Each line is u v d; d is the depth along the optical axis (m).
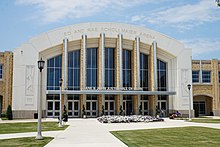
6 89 49.97
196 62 56.25
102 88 50.22
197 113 53.00
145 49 54.22
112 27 52.19
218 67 56.91
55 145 16.00
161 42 53.75
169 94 52.31
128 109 52.56
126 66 53.34
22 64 48.69
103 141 17.72
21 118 47.78
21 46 49.03
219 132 24.00
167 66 54.97
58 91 48.53
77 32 51.22
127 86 52.91
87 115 51.00
